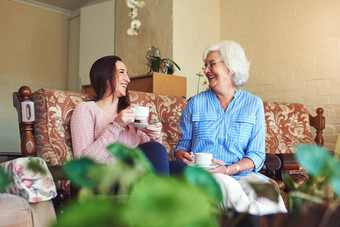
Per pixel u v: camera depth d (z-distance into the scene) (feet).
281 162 6.88
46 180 4.34
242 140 5.83
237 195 4.24
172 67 11.73
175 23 13.51
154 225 0.79
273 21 13.15
